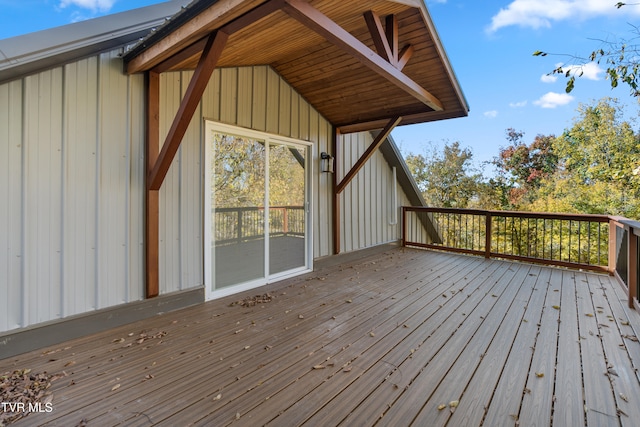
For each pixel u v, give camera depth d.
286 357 2.35
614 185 10.52
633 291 3.39
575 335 2.70
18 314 2.40
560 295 3.87
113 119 2.90
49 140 2.53
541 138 16.78
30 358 2.31
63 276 2.62
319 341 2.62
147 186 3.12
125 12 2.89
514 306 3.47
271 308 3.43
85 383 1.99
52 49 2.37
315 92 4.98
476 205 15.98
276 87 4.63
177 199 3.45
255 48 3.52
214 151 3.83
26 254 2.43
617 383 1.98
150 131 3.12
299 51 3.99
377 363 2.26
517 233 9.09
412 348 2.48
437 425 1.62
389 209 7.54
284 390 1.93
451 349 2.46
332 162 5.73
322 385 1.99
